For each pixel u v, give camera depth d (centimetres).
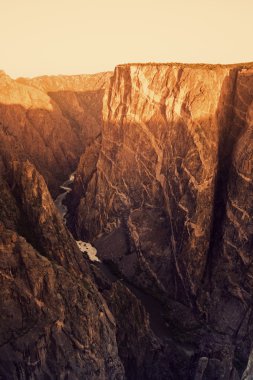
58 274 4638
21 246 4550
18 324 4334
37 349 4288
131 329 5312
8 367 4238
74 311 4538
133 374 5178
